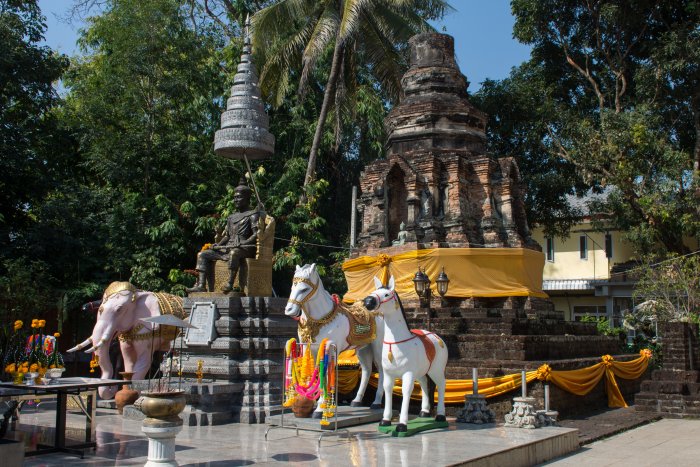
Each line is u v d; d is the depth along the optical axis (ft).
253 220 40.50
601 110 85.15
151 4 75.51
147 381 39.19
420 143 63.82
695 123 84.53
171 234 70.08
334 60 81.92
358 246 64.28
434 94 64.90
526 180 93.61
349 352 48.16
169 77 75.87
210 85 82.17
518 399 36.19
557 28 91.91
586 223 112.27
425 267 57.21
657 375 51.44
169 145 75.61
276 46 87.10
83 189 74.28
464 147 63.98
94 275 70.90
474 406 37.22
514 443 30.40
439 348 35.42
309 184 79.56
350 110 88.79
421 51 67.46
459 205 59.41
